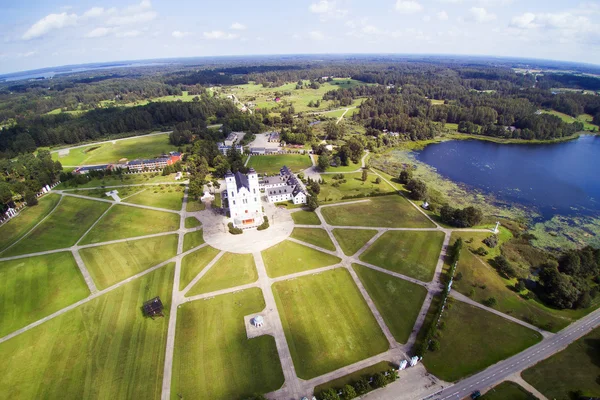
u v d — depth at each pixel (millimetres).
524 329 95875
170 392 77750
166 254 128750
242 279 114125
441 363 84688
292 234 140500
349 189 188625
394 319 97938
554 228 155000
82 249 133250
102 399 76438
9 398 76938
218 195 182125
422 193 174625
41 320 99000
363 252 128875
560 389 78375
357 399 75938
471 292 107500
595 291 108312
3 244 138625
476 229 146500
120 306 103562
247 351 87688
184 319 98062
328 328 94625
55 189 192625
